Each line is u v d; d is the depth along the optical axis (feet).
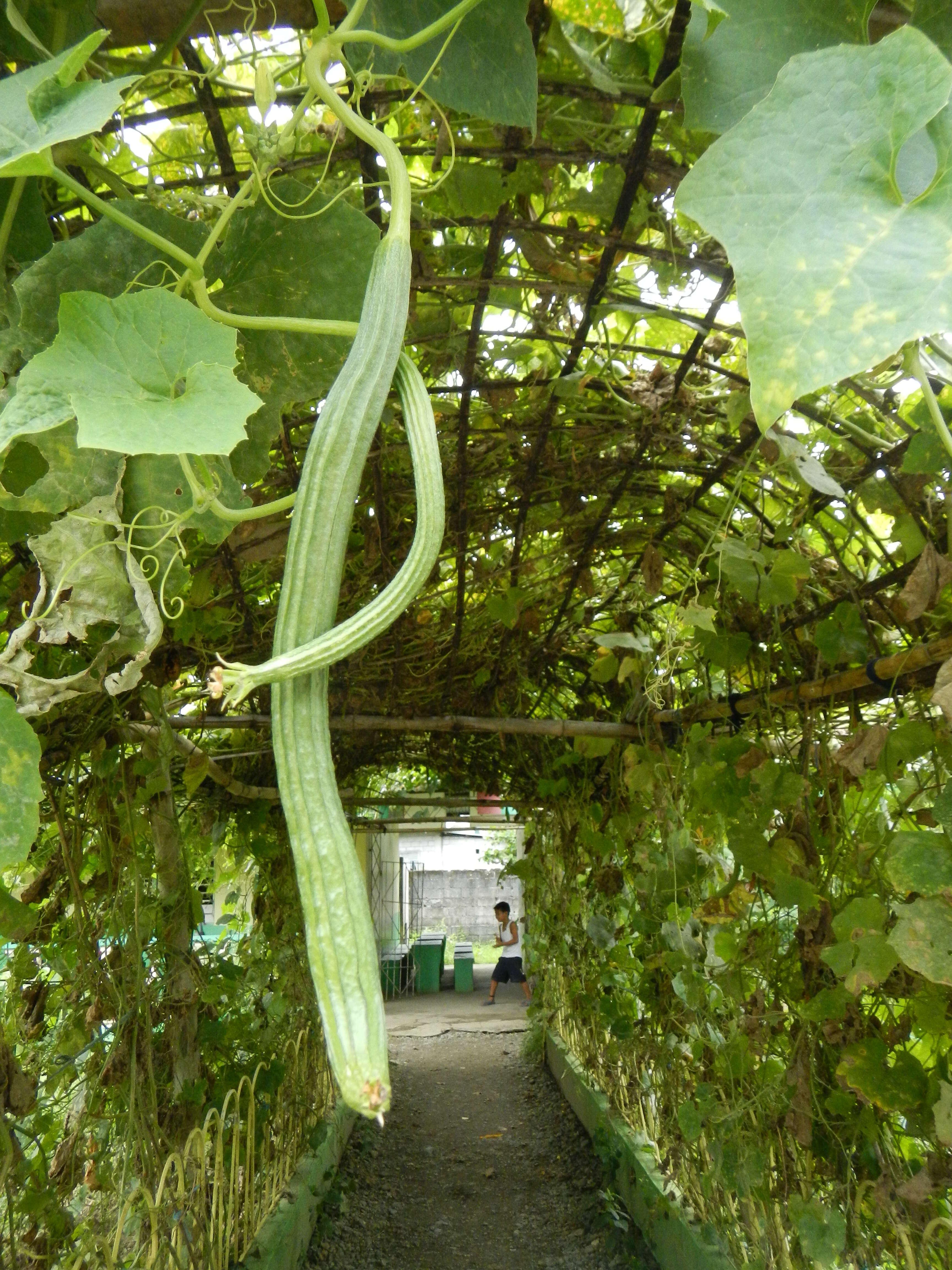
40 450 2.89
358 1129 20.84
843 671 7.93
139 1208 8.78
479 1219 16.28
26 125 2.21
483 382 6.58
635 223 5.13
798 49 2.61
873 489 6.84
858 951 5.94
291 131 2.74
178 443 1.88
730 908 8.68
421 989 40.86
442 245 5.49
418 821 26.78
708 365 5.97
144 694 8.72
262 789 13.94
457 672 12.39
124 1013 8.36
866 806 7.97
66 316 2.08
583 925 17.28
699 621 7.52
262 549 7.26
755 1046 8.64
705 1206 10.93
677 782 10.42
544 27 3.87
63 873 9.37
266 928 14.83
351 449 1.95
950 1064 6.31
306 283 3.18
